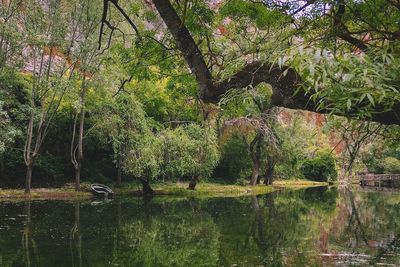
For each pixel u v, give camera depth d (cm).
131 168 2905
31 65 3375
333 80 245
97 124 2977
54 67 2994
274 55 306
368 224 1898
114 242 1423
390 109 252
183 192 3250
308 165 5578
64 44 2656
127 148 2916
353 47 382
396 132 369
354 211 2384
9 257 1191
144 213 2122
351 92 241
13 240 1412
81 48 2561
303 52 248
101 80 2730
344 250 1337
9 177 3145
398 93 242
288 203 2766
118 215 2028
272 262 1185
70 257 1209
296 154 4353
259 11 531
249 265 1160
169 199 2862
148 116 3553
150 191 3158
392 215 2212
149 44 632
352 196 3450
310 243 1459
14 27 2461
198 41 590
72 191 2977
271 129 3712
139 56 648
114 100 2844
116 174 3622
